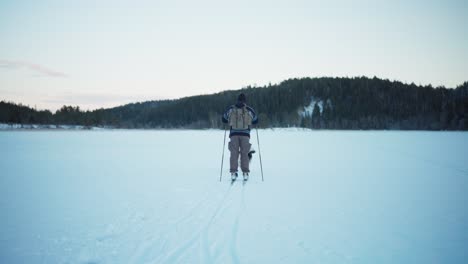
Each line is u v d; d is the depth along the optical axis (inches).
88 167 346.6
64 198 191.5
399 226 136.1
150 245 114.0
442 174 295.1
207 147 696.4
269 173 301.7
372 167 349.7
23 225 136.6
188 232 128.6
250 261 99.8
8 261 98.7
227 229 132.3
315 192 209.3
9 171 313.6
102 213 156.9
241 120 254.4
